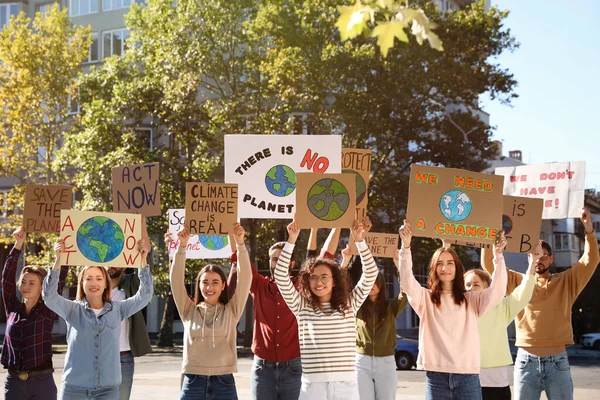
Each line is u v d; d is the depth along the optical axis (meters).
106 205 29.48
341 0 29.38
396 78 28.45
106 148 30.56
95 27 44.62
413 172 7.37
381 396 8.71
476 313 6.83
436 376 6.75
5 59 35.47
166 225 29.31
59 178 35.88
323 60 28.16
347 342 6.57
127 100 30.61
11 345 7.61
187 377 7.21
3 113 35.31
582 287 7.98
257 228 31.03
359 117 28.38
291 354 7.64
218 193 7.76
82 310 7.25
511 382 17.28
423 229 7.32
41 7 45.88
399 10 4.01
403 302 8.78
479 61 31.05
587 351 35.78
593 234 7.90
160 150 30.55
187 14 30.66
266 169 9.08
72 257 7.52
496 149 31.83
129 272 9.64
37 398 7.58
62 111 36.19
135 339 8.75
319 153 9.02
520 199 8.08
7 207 35.78
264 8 30.31
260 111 30.83
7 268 7.93
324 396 6.46
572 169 9.17
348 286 6.74
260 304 7.77
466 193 7.36
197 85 30.38
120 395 8.63
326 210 7.15
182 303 7.36
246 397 13.84
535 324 7.98
